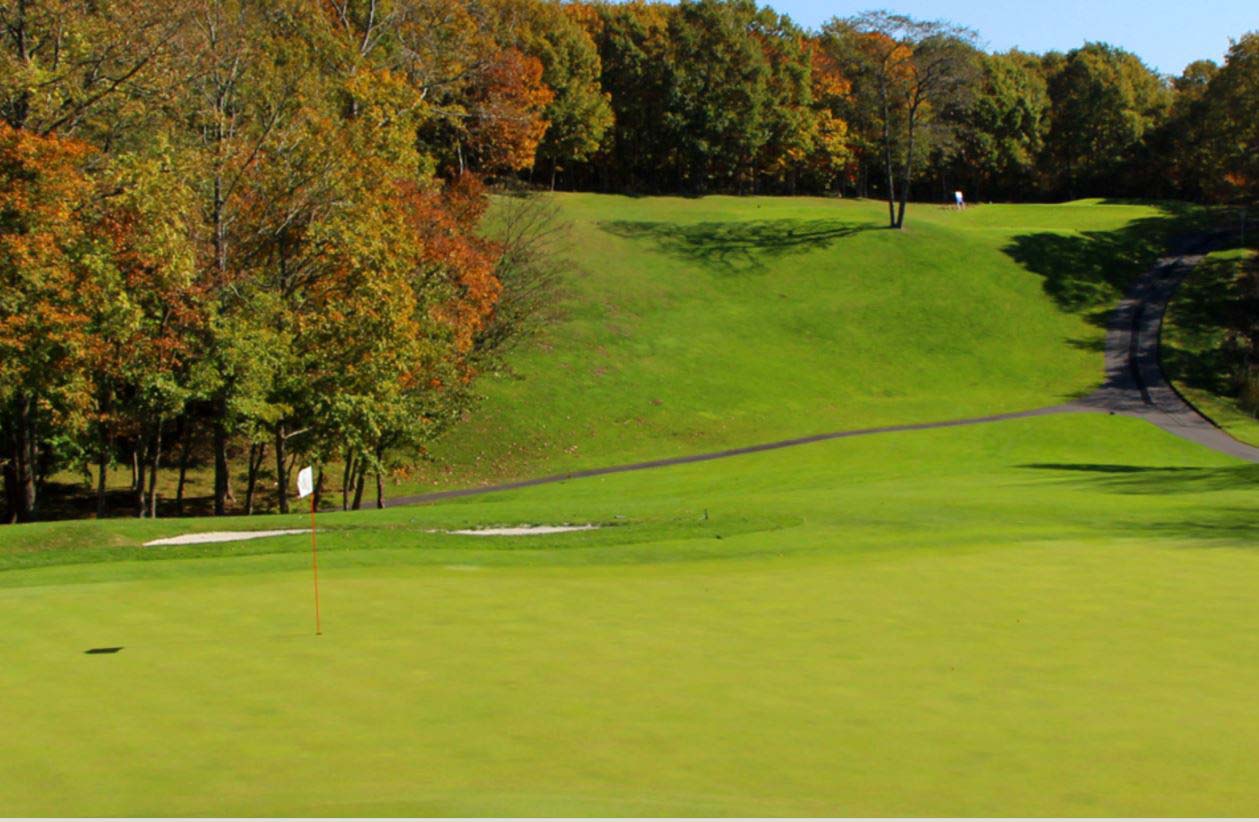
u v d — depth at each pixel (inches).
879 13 3558.1
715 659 443.5
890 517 891.4
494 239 2201.0
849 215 3816.4
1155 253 3592.5
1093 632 489.1
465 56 2062.0
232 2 1507.1
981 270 3363.7
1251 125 3757.4
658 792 294.0
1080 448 2094.0
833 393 2625.5
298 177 1336.1
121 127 1373.0
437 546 775.1
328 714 370.6
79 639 482.6
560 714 370.0
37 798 291.4
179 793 293.9
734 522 855.1
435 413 1619.1
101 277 1146.7
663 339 2795.3
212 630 499.8
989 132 4741.6
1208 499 1040.2
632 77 4079.7
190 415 1627.7
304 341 1328.7
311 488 549.6
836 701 385.1
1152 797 294.2
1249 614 523.8
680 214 3782.0
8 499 1520.7
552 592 590.6
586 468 2062.0
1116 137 4901.6
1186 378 2691.9
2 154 1112.2
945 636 482.6
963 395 2642.7
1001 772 313.7
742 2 4313.5
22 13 1233.4
